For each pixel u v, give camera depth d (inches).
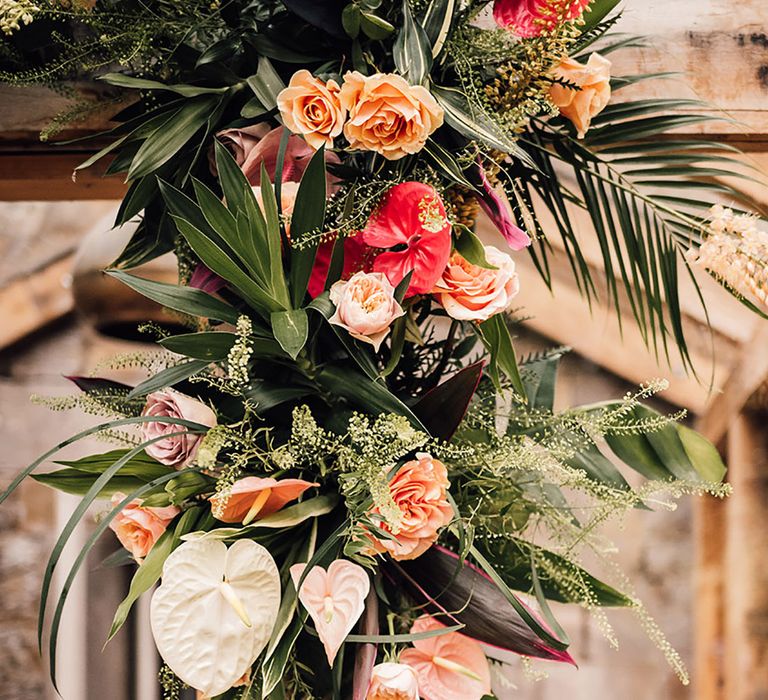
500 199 35.3
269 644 29.2
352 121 28.7
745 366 55.2
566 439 38.2
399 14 33.0
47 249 56.1
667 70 43.3
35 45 40.5
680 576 55.7
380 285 29.4
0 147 44.7
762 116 42.9
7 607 55.9
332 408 33.3
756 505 55.4
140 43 35.1
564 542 39.1
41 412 56.6
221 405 33.7
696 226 38.4
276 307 29.5
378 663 33.9
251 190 28.8
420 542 31.1
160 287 29.8
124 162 35.0
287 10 34.4
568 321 56.4
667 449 43.3
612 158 48.9
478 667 33.5
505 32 35.0
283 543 32.6
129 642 56.6
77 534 56.3
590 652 55.9
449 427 32.0
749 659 55.0
